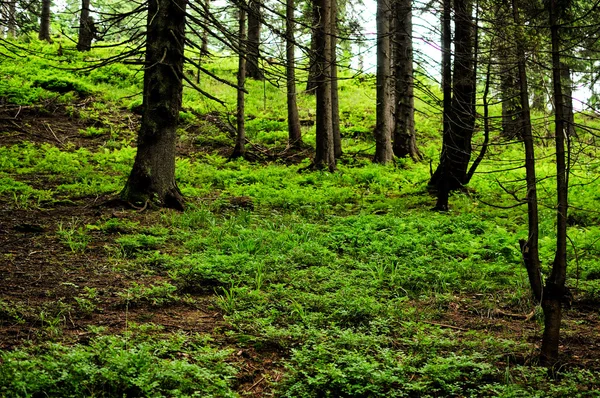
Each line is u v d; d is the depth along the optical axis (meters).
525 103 6.27
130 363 5.21
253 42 11.67
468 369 5.98
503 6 6.72
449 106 12.29
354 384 5.48
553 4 6.05
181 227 11.63
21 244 9.77
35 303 7.12
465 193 16.31
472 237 11.84
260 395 5.47
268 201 15.00
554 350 6.07
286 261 9.80
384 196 16.58
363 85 35.22
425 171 20.44
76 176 15.92
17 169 16.36
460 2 8.54
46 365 4.96
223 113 26.44
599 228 12.78
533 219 6.16
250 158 21.45
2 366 4.86
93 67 12.21
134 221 11.65
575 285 9.06
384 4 20.17
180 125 24.72
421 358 6.14
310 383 5.30
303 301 7.92
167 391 4.96
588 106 6.00
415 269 9.68
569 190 16.42
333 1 21.20
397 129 23.11
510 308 8.36
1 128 20.75
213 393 5.08
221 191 16.28
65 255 9.36
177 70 12.83
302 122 27.16
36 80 25.58
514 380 5.72
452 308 8.34
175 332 6.65
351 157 22.48
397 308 7.85
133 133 22.89
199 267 8.84
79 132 22.06
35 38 35.16
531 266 6.17
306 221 13.00
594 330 7.50
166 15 12.55
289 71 16.44
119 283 8.26
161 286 8.16
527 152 6.21
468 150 15.88
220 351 5.87
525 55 6.39
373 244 10.99
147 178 12.81
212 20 11.60
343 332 6.65
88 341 6.10
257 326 6.90
